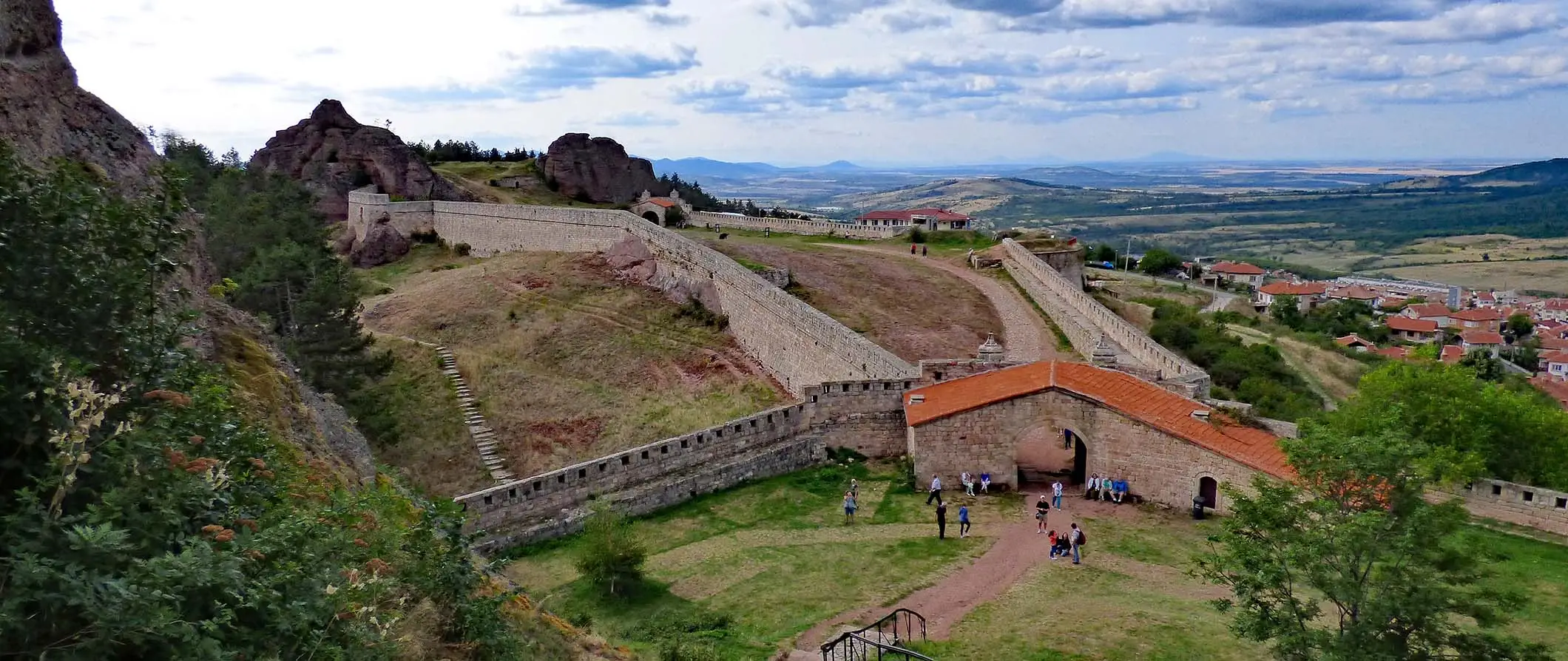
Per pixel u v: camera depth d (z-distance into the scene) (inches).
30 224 408.2
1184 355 2743.6
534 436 1904.5
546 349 2298.2
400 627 502.3
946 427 1424.7
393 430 1868.8
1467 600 655.1
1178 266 6131.9
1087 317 2341.3
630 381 2124.8
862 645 883.4
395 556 562.6
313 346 1775.3
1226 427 1353.3
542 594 1065.5
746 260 2743.6
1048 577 1085.1
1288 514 711.1
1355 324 5457.7
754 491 1449.3
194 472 396.2
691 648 841.5
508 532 1227.9
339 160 4121.6
